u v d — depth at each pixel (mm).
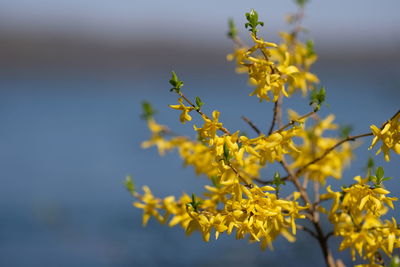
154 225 9883
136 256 8156
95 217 10234
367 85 24797
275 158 2539
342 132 3453
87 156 15422
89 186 12461
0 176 13523
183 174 12852
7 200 11453
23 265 8180
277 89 2451
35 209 10469
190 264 7504
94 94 30703
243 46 3500
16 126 20719
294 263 7051
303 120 2504
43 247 8953
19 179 13086
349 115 14078
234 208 2295
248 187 2365
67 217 10102
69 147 16828
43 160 15305
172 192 11031
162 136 3711
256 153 2359
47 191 11930
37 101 28125
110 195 11852
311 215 2975
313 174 3342
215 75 43344
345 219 2617
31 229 9812
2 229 9797
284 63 2521
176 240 8867
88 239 9141
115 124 20422
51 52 51188
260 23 2359
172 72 2316
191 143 3555
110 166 14250
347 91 22578
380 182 2398
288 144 2414
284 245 7754
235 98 23719
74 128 20000
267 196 2289
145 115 3732
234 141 2338
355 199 2494
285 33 3686
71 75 45094
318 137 3430
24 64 48219
